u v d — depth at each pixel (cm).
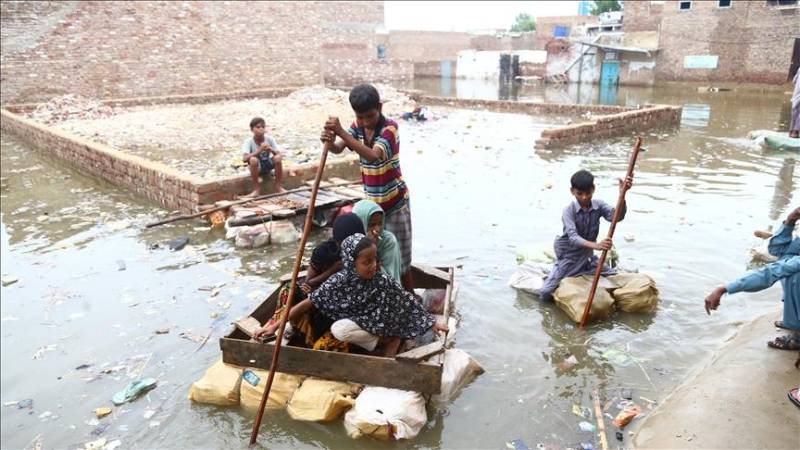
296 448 333
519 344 438
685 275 547
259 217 676
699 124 1534
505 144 1293
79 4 1928
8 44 1794
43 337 465
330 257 405
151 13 2133
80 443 341
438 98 2314
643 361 410
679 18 2745
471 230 685
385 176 411
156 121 1595
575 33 4197
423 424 345
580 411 358
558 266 506
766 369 372
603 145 1260
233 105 2008
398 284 376
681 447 309
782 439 308
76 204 861
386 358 351
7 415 368
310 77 2780
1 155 1287
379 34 4453
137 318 490
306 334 395
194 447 335
